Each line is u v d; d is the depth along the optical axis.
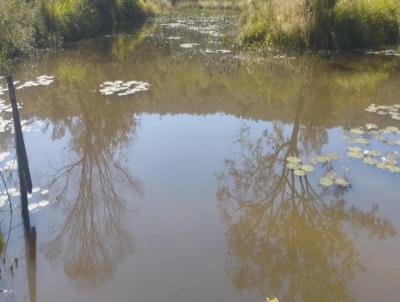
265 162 8.09
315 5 15.45
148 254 5.68
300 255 5.71
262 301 4.91
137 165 8.02
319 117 10.16
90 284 5.21
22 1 8.95
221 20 25.30
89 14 20.86
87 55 16.52
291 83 12.77
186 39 19.56
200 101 11.62
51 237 6.11
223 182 7.39
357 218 6.39
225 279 5.24
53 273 5.43
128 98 11.79
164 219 6.40
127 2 25.42
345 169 7.58
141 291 5.06
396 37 16.38
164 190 7.16
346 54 15.30
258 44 16.58
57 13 18.55
